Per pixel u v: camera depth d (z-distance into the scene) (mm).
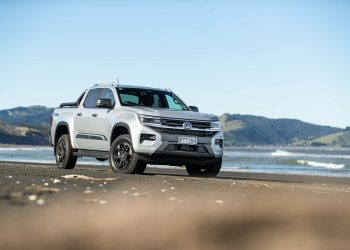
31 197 4703
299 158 73375
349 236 3242
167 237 3057
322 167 39500
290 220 3752
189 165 13375
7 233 2992
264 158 68188
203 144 12969
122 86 13883
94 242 2873
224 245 2875
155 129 12633
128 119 12914
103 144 13633
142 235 3111
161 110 12953
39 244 2756
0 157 49844
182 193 6664
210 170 13430
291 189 8727
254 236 3119
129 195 5914
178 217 3879
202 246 2840
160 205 4879
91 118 13961
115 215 3975
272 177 15953
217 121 13359
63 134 14969
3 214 3734
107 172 12891
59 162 14883
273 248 2854
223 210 4355
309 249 2873
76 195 5422
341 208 4477
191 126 12867
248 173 18484
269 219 3770
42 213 3873
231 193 7082
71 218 3705
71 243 2828
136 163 12680
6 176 8742
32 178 8258
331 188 10219
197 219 3762
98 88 14305
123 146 12969
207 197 6176
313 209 4352
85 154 14148
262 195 6734
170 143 12695
